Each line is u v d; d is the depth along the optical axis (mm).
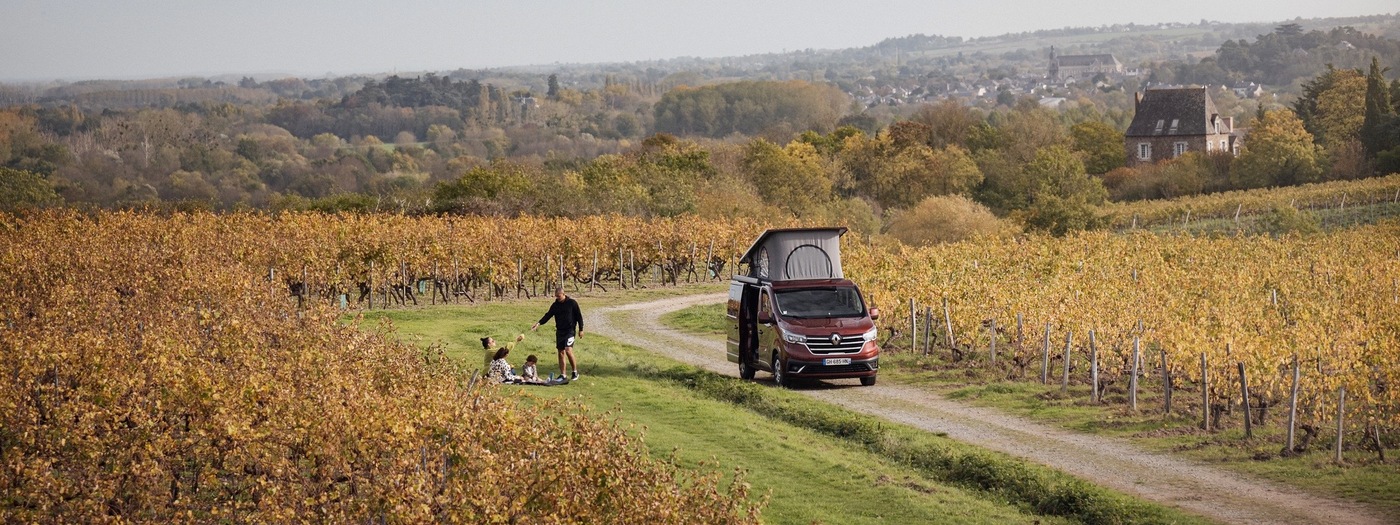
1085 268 46625
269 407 15914
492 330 40062
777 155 116438
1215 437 24203
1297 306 34312
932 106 154125
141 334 22266
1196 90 158500
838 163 130000
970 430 25641
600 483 14250
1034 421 26531
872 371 30969
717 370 35062
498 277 52156
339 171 167250
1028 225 81125
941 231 80250
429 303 51844
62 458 16016
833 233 32906
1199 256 51031
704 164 110688
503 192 84312
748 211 92062
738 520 14617
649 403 27719
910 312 37594
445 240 51844
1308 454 22500
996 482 21156
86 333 20469
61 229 56375
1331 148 131625
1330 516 18641
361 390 16594
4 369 17875
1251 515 18797
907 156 127688
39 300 32188
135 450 15445
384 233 51000
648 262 60688
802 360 30391
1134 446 23828
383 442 14664
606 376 31938
